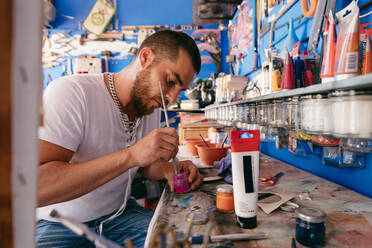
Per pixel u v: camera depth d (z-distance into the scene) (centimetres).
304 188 85
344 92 54
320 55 77
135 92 93
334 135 58
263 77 108
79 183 73
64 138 79
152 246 27
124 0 334
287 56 83
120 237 96
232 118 152
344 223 57
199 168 119
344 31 56
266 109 104
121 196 108
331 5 82
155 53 85
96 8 327
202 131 217
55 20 330
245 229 56
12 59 17
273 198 74
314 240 47
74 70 332
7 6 17
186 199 78
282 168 117
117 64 339
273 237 52
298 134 95
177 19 336
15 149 18
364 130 52
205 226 58
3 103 17
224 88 201
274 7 151
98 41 336
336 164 85
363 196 75
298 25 117
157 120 132
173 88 90
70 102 83
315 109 66
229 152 141
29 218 19
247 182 56
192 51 86
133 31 337
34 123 18
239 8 234
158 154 76
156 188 138
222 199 67
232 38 280
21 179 18
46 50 330
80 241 90
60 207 94
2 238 18
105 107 94
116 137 100
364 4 75
